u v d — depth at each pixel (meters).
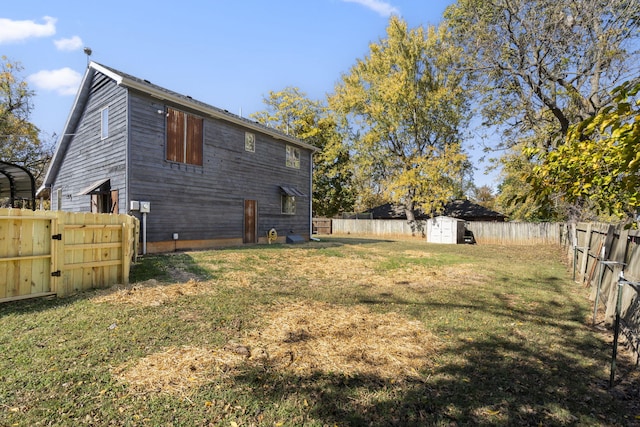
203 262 8.63
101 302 5.07
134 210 9.89
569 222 14.25
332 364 3.32
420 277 8.30
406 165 25.69
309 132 29.19
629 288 4.12
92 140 11.85
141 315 4.55
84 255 5.77
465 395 2.81
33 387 2.70
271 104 30.50
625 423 2.49
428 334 4.25
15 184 12.97
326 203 31.02
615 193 3.60
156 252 10.62
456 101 23.75
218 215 12.89
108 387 2.74
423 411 2.58
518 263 11.67
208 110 12.05
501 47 13.79
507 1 12.91
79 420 2.32
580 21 11.73
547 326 4.76
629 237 4.95
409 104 23.95
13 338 3.67
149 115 10.58
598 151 2.94
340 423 2.40
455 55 16.27
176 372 3.02
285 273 8.17
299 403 2.63
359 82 26.95
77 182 12.93
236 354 3.46
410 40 24.03
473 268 9.96
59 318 4.34
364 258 11.32
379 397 2.75
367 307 5.42
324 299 5.86
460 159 23.39
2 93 22.47
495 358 3.58
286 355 3.49
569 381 3.13
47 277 5.28
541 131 14.00
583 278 8.06
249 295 5.88
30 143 23.48
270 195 15.59
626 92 2.02
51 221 5.30
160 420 2.36
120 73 10.21
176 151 11.34
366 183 37.00
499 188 25.36
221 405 2.56
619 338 4.23
